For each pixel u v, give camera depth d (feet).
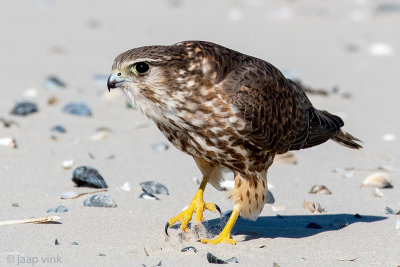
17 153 47.60
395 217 39.81
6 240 34.27
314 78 68.28
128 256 33.06
